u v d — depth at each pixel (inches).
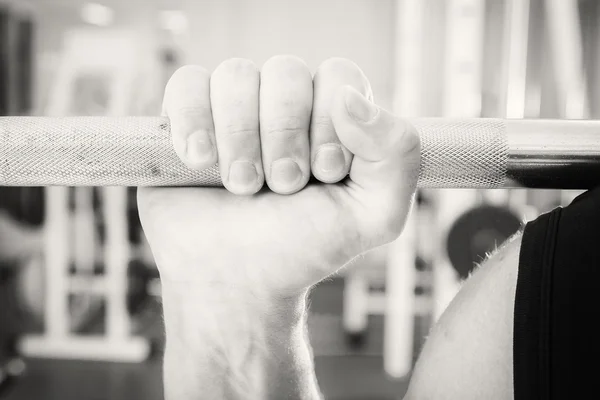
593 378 17.3
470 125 20.1
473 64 98.2
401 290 98.3
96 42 143.0
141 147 19.0
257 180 17.7
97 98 144.3
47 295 108.4
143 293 132.5
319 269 19.4
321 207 19.0
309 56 180.4
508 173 20.2
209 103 18.1
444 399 22.1
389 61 177.5
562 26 85.3
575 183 20.5
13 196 113.6
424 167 20.0
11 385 94.9
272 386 20.8
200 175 19.5
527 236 19.5
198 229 20.0
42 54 181.0
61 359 106.3
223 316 20.2
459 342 22.6
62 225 107.7
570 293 18.0
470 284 24.2
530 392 18.2
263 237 19.4
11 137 19.3
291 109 17.6
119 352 107.9
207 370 20.6
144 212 20.8
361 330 113.3
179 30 183.6
